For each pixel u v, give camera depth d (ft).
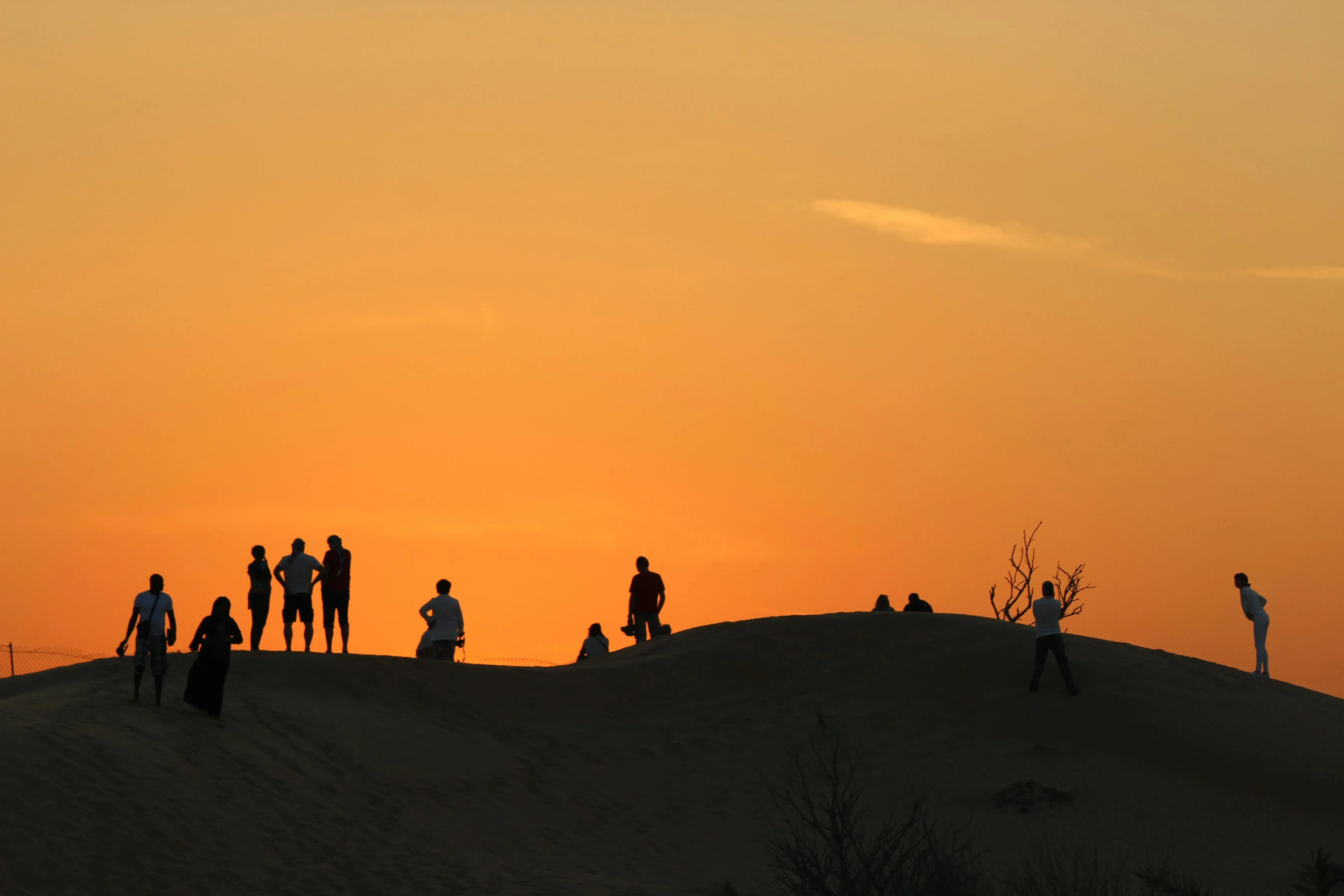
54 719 195.72
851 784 244.42
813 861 164.55
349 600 280.31
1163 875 130.72
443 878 179.01
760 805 237.45
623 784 244.63
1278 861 211.82
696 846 217.15
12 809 159.94
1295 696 291.99
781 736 270.26
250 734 217.36
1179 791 239.50
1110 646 311.68
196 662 218.38
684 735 272.51
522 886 179.22
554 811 225.97
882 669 302.04
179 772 188.75
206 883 160.76
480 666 288.51
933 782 245.04
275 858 174.19
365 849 186.60
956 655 302.04
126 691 227.40
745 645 313.53
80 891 150.92
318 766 213.66
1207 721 265.13
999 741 262.88
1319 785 241.14
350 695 258.37
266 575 277.03
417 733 242.17
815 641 316.40
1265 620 314.14
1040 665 278.87
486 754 242.37
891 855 160.86
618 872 197.98
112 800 171.22
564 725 271.49
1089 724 265.34
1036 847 215.72
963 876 163.84
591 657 344.90
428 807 212.02
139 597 218.79
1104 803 233.76
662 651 325.01
